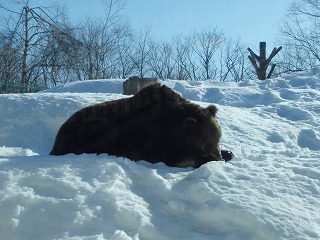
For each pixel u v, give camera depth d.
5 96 6.23
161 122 4.32
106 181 3.41
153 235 2.98
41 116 5.82
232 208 3.07
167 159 4.27
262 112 6.92
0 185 3.29
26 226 3.03
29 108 5.92
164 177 3.72
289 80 10.48
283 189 3.41
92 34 23.72
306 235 2.89
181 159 4.25
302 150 5.01
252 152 4.74
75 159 3.73
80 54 18.72
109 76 24.45
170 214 3.22
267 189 3.38
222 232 3.00
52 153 4.52
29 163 3.59
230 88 9.39
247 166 3.84
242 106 8.34
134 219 3.02
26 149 4.80
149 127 4.33
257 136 5.54
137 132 4.34
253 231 2.95
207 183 3.38
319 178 3.71
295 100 8.39
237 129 5.68
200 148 4.22
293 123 6.46
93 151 4.36
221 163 3.76
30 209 3.12
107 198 3.18
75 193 3.24
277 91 8.94
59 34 17.73
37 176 3.38
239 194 3.25
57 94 6.39
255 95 8.71
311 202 3.31
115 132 4.38
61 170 3.50
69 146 4.44
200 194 3.29
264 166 3.94
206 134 4.24
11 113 5.89
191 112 4.34
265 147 5.17
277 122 6.33
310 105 7.31
